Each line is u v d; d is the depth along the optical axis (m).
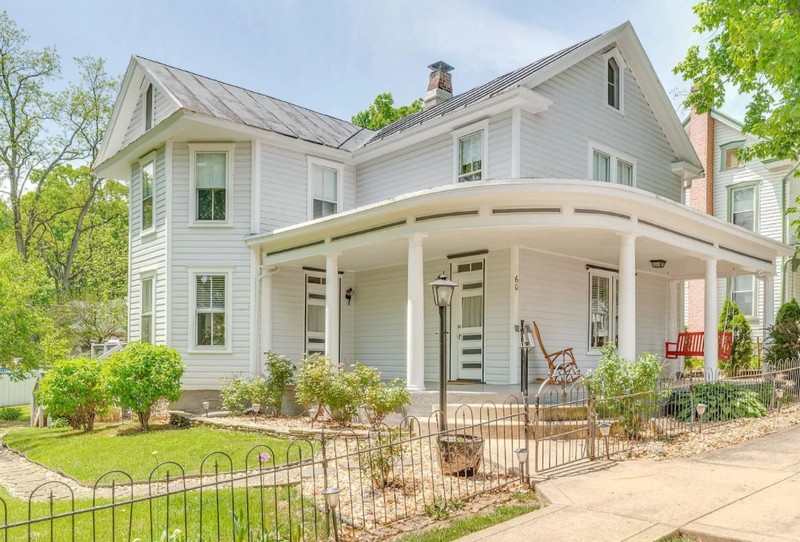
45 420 16.81
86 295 31.23
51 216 33.19
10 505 6.96
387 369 15.53
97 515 6.19
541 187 9.76
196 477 7.68
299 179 15.84
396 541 4.98
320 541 5.08
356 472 7.29
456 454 6.82
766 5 13.24
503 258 12.85
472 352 13.36
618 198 10.20
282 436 10.05
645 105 16.62
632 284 10.53
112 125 18.02
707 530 4.62
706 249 12.81
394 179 15.82
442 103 18.38
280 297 15.20
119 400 12.59
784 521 4.77
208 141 15.05
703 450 7.84
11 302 18.58
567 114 14.01
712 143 23.23
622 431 8.62
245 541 5.10
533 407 9.40
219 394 14.58
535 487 6.21
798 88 13.66
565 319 13.77
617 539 4.55
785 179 20.80
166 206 15.07
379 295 15.97
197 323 14.80
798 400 12.24
